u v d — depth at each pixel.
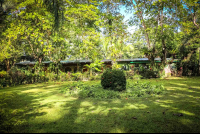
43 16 11.98
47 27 12.82
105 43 15.70
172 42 16.11
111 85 6.66
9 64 19.17
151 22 16.00
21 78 11.59
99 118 3.21
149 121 2.99
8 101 4.95
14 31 11.87
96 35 16.17
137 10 14.83
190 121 2.95
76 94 6.17
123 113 3.52
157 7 14.18
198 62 16.17
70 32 17.44
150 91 6.07
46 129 2.70
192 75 16.14
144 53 16.00
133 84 8.20
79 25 16.03
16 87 9.52
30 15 11.79
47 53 15.04
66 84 10.51
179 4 12.98
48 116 3.42
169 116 3.26
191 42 16.34
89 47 16.14
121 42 16.11
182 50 16.81
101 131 2.57
